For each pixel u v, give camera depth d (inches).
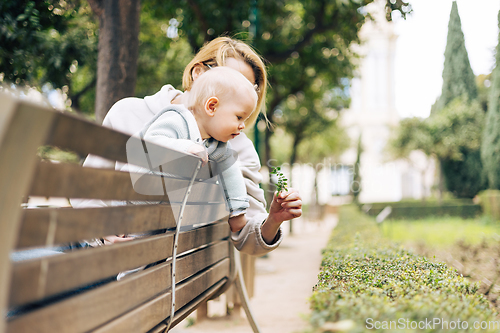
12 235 25.7
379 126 1193.4
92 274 33.7
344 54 361.7
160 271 47.0
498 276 125.0
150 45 353.4
